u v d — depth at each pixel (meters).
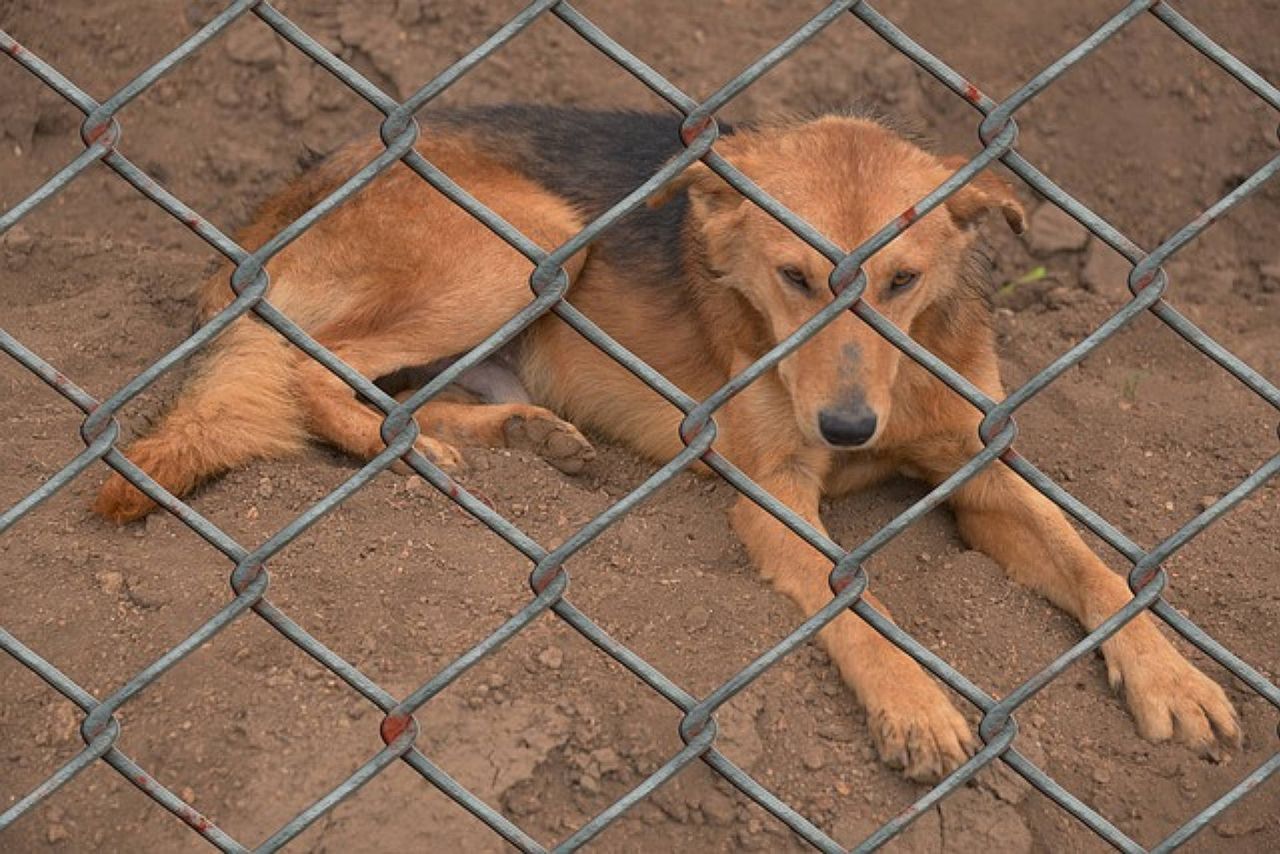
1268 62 7.96
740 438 5.53
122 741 4.05
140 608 4.44
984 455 3.15
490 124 6.32
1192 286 7.34
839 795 4.18
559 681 4.29
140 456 4.92
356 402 5.59
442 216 5.95
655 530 5.13
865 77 7.90
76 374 5.84
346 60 7.83
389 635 4.36
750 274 5.32
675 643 4.50
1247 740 4.49
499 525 2.96
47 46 7.66
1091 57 7.94
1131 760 4.40
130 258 6.77
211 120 7.66
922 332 5.34
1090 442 5.84
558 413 6.27
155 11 7.79
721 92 2.80
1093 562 4.92
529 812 4.02
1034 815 4.20
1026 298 7.20
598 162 6.24
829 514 5.61
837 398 4.80
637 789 3.14
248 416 5.25
